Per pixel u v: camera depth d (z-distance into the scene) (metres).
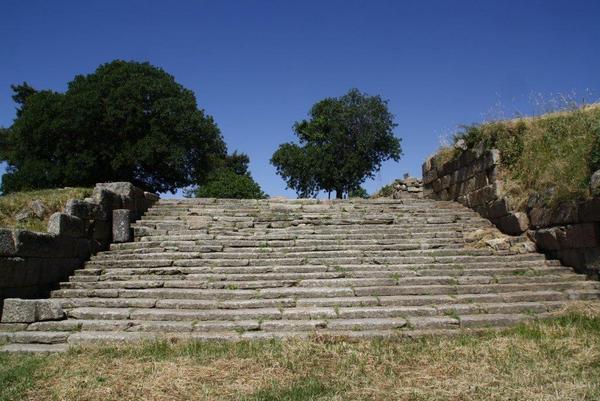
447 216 12.84
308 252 10.40
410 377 5.42
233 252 10.47
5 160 33.34
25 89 37.47
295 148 34.75
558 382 5.09
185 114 30.52
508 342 6.45
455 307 7.88
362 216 12.88
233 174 24.36
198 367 5.85
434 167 16.25
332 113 35.16
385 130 35.25
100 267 10.06
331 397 4.90
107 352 6.54
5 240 8.18
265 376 5.55
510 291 8.66
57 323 7.51
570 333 6.69
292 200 14.41
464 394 4.86
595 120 10.10
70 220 9.90
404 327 7.35
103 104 28.75
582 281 8.82
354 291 8.54
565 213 9.64
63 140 28.19
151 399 4.98
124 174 30.14
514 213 11.16
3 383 5.48
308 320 7.58
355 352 6.25
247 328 7.34
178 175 31.31
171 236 11.36
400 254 10.31
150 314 7.76
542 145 11.35
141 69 31.17
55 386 5.37
